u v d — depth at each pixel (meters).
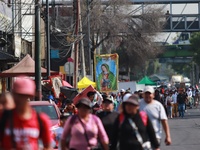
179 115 102.00
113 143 23.83
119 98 89.69
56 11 139.25
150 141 24.05
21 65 68.88
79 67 109.25
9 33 83.50
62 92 65.00
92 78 108.81
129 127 23.36
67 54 114.81
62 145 25.05
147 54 158.00
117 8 148.38
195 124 79.69
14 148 16.86
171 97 100.62
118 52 170.88
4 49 81.38
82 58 92.62
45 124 17.28
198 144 50.91
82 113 24.77
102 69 83.12
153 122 27.66
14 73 67.69
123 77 187.75
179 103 100.81
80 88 84.12
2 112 17.06
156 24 157.50
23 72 67.69
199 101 157.62
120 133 23.45
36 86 55.78
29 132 16.92
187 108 135.62
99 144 25.80
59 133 35.56
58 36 114.19
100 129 25.03
